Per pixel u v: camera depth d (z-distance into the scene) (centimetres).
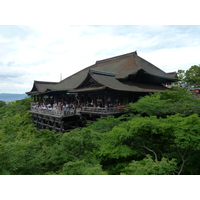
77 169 621
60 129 2172
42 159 771
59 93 2994
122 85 2158
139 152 1029
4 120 1134
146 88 2434
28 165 709
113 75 2508
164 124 908
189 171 947
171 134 895
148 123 927
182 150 1016
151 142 1078
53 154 780
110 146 996
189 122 859
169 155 1023
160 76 2791
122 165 975
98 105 2244
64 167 642
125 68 2764
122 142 1023
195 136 789
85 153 838
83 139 796
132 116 1644
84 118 2191
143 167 661
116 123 1456
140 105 1694
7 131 1068
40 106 2819
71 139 781
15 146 658
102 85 1872
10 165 631
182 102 1769
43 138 956
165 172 648
